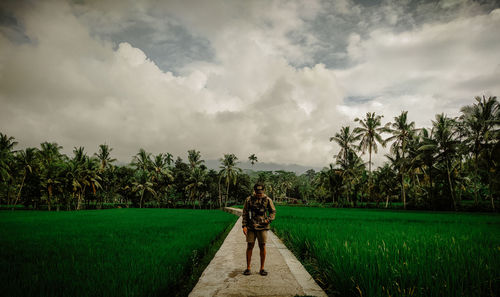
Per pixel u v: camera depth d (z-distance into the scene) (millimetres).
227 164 59781
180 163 70938
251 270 4840
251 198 4871
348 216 18938
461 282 3227
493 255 4621
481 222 14188
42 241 8531
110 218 20594
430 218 17375
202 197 69625
